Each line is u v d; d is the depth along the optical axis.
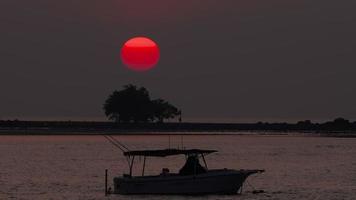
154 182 176.25
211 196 176.62
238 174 176.62
